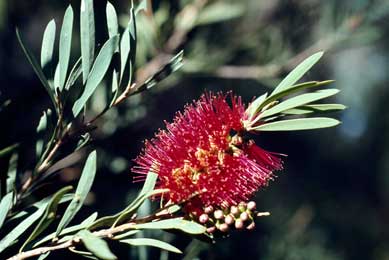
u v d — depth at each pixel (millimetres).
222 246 768
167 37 840
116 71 537
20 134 741
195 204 483
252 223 481
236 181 483
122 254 677
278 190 1624
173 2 838
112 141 819
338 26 919
